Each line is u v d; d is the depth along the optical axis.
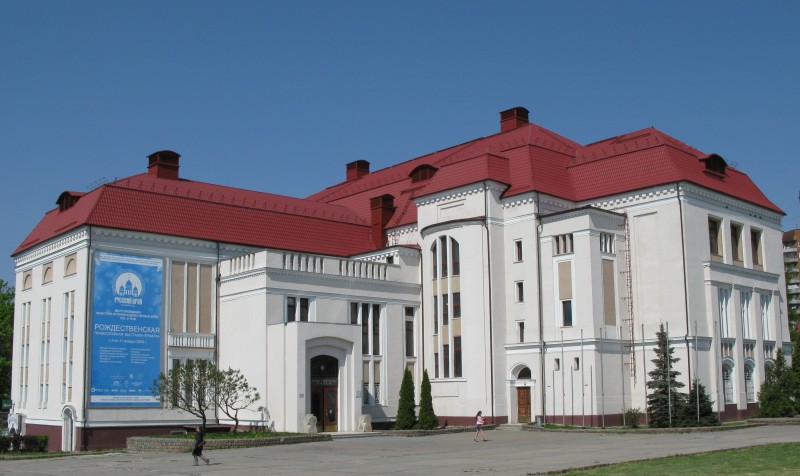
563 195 58.56
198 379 46.75
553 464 30.16
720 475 24.66
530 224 56.69
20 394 60.97
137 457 38.75
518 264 57.16
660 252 54.94
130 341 52.31
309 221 65.88
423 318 60.53
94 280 51.59
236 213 61.22
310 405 50.69
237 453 39.06
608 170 58.97
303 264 54.88
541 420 53.88
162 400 48.88
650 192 55.75
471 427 53.19
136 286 53.25
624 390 53.94
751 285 60.31
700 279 54.91
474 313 56.59
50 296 57.03
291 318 54.09
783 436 41.31
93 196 54.97
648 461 29.66
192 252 56.38
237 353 54.62
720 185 58.78
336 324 52.78
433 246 60.34
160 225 55.28
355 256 64.62
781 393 56.44
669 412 49.78
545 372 54.75
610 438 43.72
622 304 55.44
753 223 62.25
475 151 68.44
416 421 52.50
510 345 56.47
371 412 56.84
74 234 53.62
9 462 37.75
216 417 54.91
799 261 157.88
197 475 29.72
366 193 76.25
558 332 54.44
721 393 54.53
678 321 53.47
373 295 58.59
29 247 60.50
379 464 32.44
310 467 31.81
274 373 51.59
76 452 43.28
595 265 53.81
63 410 51.91
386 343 58.56
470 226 57.59
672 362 51.97
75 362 51.34
